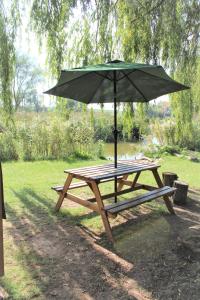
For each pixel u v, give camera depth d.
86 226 3.75
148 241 3.33
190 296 2.38
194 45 6.26
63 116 6.92
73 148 9.41
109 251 3.10
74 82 3.98
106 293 2.41
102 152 10.03
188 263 2.84
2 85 6.48
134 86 4.43
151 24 5.92
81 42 6.16
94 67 3.48
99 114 6.98
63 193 4.13
